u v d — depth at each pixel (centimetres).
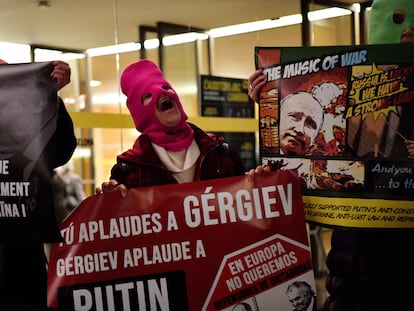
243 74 371
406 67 183
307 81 192
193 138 209
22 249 213
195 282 185
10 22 320
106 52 346
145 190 189
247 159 373
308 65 191
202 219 187
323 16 346
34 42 329
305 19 355
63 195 338
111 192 189
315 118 191
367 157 187
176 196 188
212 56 373
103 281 187
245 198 186
